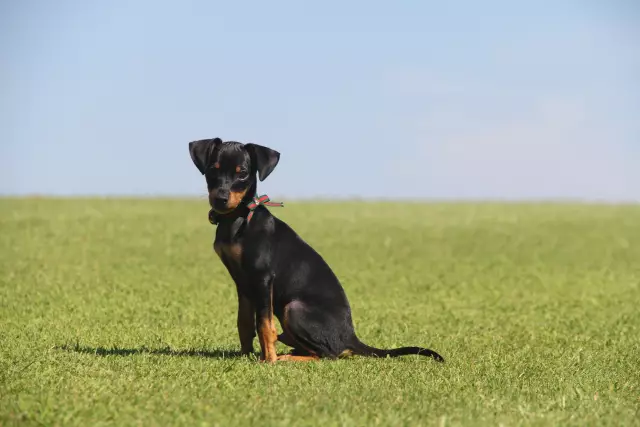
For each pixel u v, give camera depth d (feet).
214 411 24.27
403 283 67.15
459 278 71.67
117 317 46.75
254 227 32.91
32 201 154.61
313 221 127.75
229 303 54.03
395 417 23.85
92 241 90.48
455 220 138.51
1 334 38.93
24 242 87.45
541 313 53.31
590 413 25.25
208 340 39.42
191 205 155.02
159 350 36.24
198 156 33.01
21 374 28.58
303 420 23.58
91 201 159.22
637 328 46.83
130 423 23.07
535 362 34.42
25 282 61.05
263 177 32.81
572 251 96.84
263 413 24.17
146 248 86.07
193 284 62.95
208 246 89.45
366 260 82.84
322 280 33.81
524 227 126.93
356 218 136.56
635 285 69.15
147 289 59.21
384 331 44.11
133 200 165.99
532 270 78.43
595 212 172.24
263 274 32.76
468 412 24.90
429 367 32.22
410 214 152.25
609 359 35.78
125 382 27.89
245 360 32.71
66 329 41.47
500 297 60.95
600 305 57.31
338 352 33.60
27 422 22.58
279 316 33.71
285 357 33.40
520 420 24.11
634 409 26.22
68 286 59.47
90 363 31.30
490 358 34.96
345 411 24.67
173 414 23.97
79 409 23.90
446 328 46.29
